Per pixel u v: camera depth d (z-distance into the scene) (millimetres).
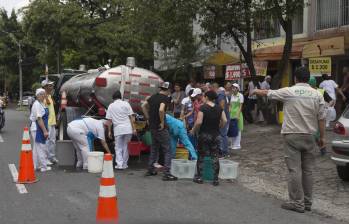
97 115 12367
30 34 30844
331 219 6957
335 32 18469
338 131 9016
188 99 12797
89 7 31125
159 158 11164
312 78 11148
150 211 7199
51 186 8969
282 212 7289
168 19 17703
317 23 19641
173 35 19031
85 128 10719
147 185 9219
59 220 6629
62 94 13742
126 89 12141
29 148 9359
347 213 7285
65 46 31094
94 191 8547
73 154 11258
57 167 11195
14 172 10305
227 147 12359
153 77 12406
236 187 9125
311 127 7332
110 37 29641
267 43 22234
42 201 7762
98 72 12742
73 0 30406
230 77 17484
